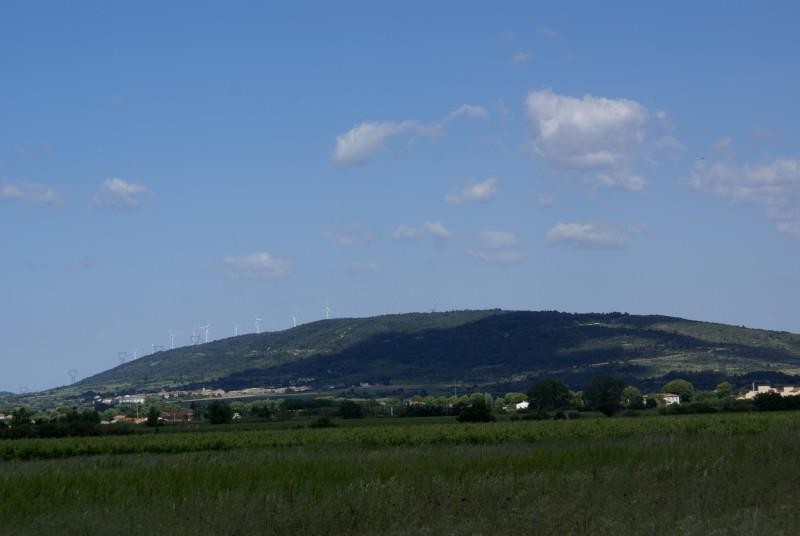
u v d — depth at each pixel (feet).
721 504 52.95
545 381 387.96
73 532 52.60
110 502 65.31
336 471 82.02
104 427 260.83
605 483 63.57
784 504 51.78
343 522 51.62
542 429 189.67
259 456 116.57
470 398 531.09
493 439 179.93
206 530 51.06
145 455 155.02
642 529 45.42
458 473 73.36
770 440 105.70
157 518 54.95
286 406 426.51
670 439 121.49
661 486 61.21
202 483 75.31
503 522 48.42
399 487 63.10
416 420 302.86
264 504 57.57
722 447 94.48
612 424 201.16
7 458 178.70
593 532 45.42
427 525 50.26
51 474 84.48
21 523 57.06
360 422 294.87
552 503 53.52
